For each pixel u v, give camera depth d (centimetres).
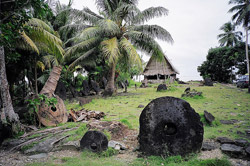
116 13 1300
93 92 1681
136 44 1466
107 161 307
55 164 300
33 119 580
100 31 1289
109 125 484
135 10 1202
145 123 334
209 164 266
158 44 1320
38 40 770
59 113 606
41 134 455
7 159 331
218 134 415
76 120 616
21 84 1311
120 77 1719
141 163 294
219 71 3225
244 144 335
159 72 2572
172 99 331
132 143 399
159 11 1293
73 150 368
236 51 2962
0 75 469
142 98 1184
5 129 444
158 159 307
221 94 1191
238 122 521
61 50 870
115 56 1184
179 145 315
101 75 2023
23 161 321
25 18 375
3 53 477
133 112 754
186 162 288
